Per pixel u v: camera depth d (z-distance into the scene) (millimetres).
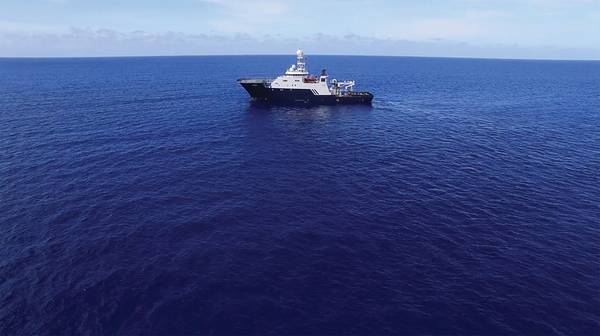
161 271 30094
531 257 32875
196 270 30344
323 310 26406
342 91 117562
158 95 118125
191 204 41875
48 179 47250
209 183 47906
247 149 62938
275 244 34344
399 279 29812
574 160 59750
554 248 34344
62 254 31906
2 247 32531
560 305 27141
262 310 26250
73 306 26188
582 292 28562
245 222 38219
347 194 45656
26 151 57469
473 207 42406
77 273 29562
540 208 42281
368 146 67125
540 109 110188
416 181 50188
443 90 155125
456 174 53000
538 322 25547
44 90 126188
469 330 24859
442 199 44500
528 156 61875
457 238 35812
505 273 30641
